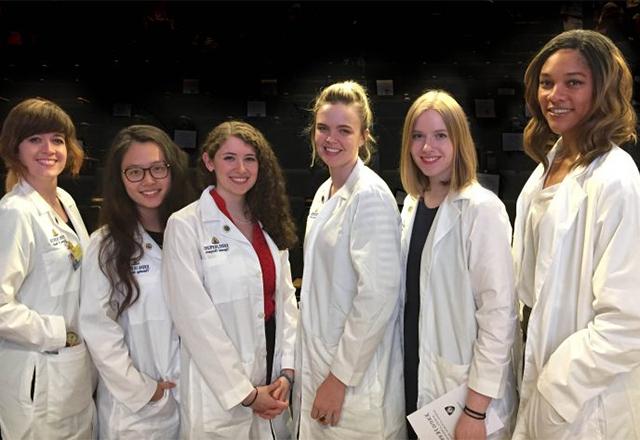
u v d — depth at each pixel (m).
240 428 1.67
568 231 1.41
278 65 5.54
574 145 1.51
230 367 1.59
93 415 1.78
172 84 5.23
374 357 1.61
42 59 5.35
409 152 1.61
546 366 1.38
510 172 3.70
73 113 4.84
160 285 1.68
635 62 4.95
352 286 1.61
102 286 1.63
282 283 1.84
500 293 1.43
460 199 1.51
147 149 1.67
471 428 1.46
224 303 1.64
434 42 5.74
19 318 1.57
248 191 1.76
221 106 5.02
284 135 4.23
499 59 5.59
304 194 3.58
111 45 5.54
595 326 1.30
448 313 1.53
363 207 1.56
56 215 1.74
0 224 1.61
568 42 1.46
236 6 5.73
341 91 1.61
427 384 1.57
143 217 1.76
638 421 1.36
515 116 4.48
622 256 1.29
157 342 1.68
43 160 1.72
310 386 1.69
